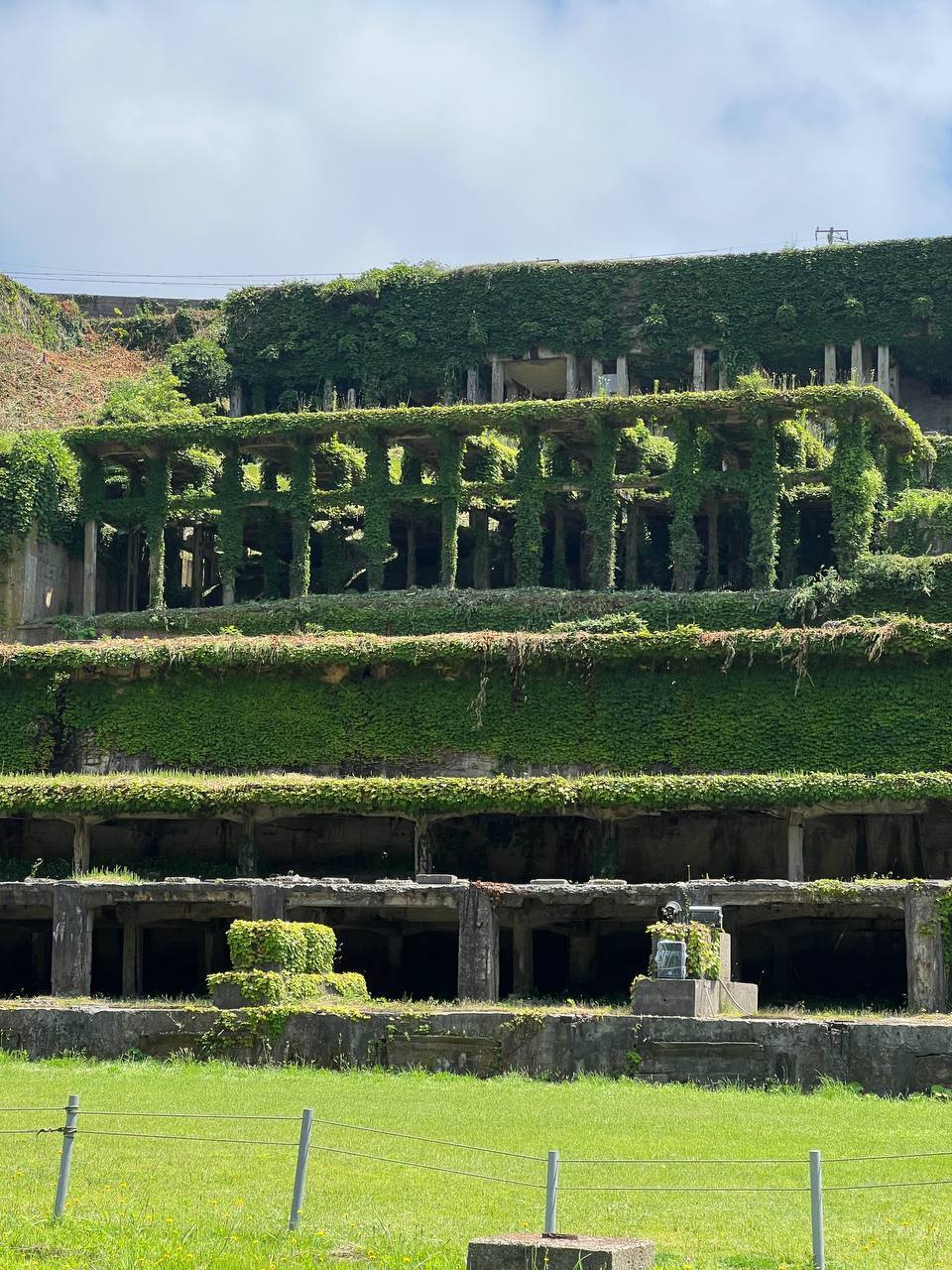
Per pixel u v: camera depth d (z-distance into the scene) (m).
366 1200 76.94
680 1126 96.25
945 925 131.88
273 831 181.62
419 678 194.50
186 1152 87.56
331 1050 122.06
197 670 198.50
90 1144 89.56
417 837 166.38
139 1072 119.75
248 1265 64.94
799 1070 111.75
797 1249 68.69
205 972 162.00
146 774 191.25
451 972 163.38
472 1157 86.94
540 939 163.38
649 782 162.50
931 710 181.12
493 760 191.12
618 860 175.00
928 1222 73.25
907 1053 109.94
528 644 190.50
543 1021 118.38
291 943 128.62
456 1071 119.25
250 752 196.50
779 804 160.88
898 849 172.50
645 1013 117.81
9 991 165.25
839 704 183.50
